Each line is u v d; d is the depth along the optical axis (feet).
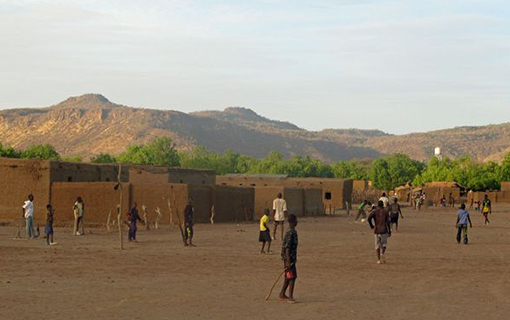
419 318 45.52
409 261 80.84
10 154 310.45
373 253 89.97
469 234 131.64
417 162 573.33
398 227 153.58
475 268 74.69
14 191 144.66
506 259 84.69
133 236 101.96
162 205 142.51
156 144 502.38
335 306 49.60
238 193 165.17
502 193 388.78
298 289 57.52
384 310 48.29
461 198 381.81
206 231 126.72
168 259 78.28
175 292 54.75
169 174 200.34
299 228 143.23
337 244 103.45
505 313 47.73
